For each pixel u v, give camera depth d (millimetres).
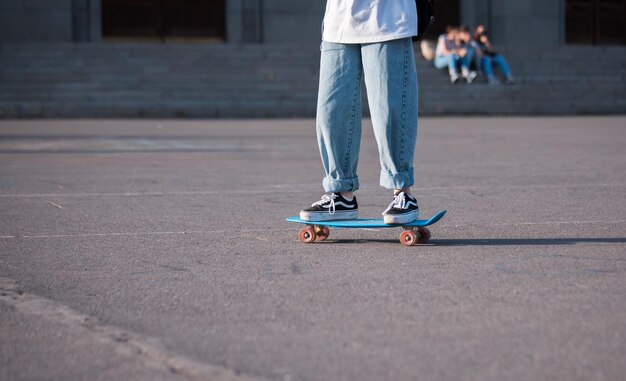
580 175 9945
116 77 25562
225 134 16875
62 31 31141
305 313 3994
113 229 6430
